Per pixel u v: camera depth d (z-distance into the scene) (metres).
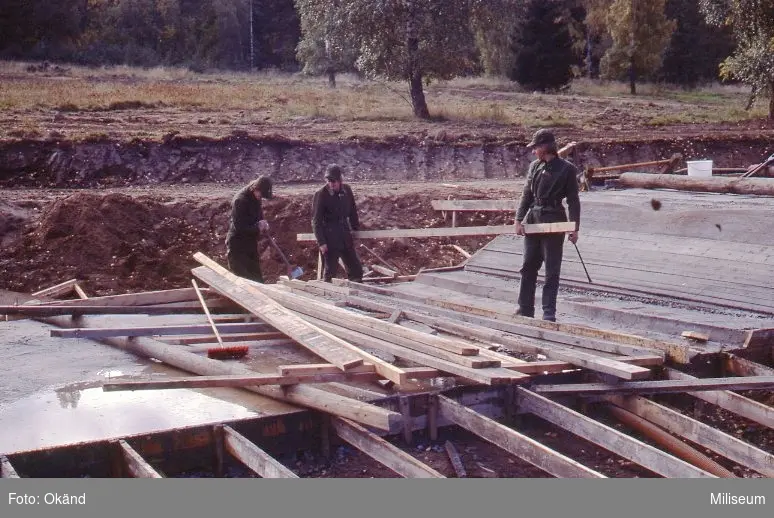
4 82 29.28
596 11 50.56
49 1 44.75
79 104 24.20
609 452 6.45
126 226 14.18
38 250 13.40
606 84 46.56
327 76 42.84
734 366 7.07
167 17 53.00
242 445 5.58
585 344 7.45
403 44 26.73
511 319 8.36
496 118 26.98
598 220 11.33
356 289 10.22
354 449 6.34
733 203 10.95
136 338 8.29
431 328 8.18
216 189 17.62
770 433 6.84
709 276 9.19
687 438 6.06
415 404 6.38
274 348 8.30
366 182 19.66
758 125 27.89
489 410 6.69
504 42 42.88
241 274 10.70
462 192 17.34
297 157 20.05
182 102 26.42
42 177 17.53
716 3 28.89
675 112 32.59
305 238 11.64
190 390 6.92
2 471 5.13
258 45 60.50
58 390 7.02
